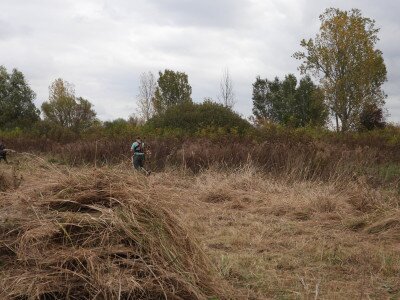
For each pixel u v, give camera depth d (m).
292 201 9.42
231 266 5.38
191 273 4.18
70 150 17.55
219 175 12.45
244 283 5.01
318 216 8.50
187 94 41.34
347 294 4.84
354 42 33.56
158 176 12.45
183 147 15.65
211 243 6.58
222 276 5.05
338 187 10.54
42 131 28.00
